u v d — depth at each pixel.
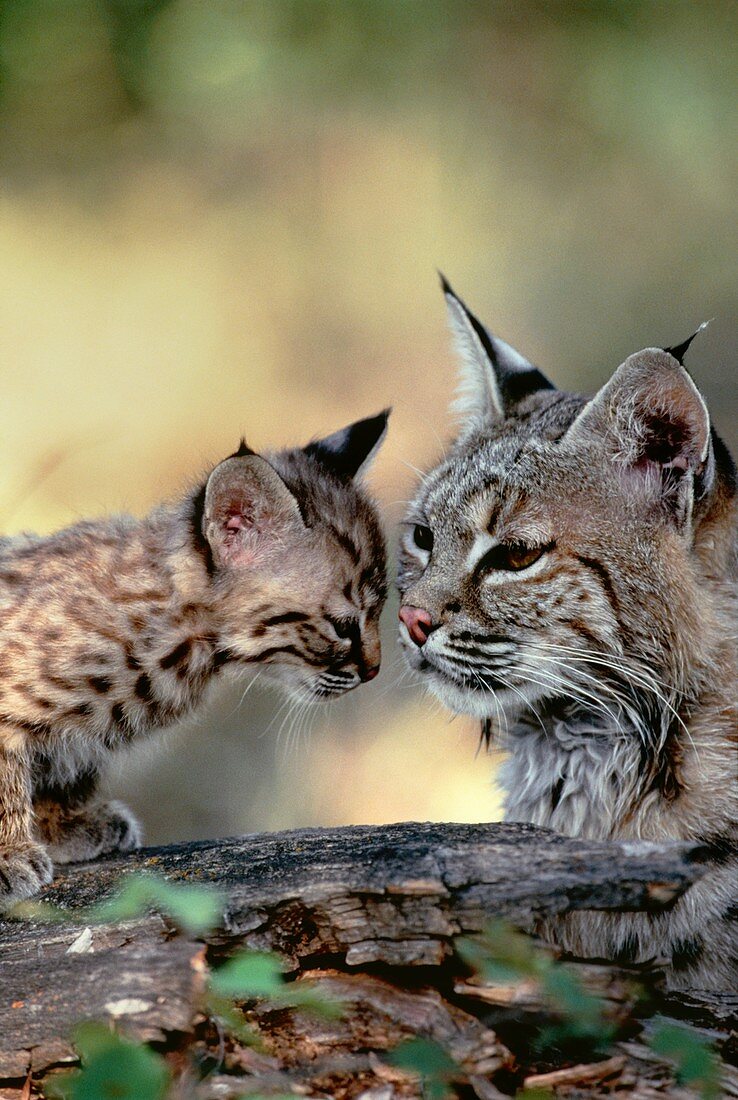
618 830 9.07
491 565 9.27
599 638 9.01
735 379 25.17
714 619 8.95
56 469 22.38
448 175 25.09
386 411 12.31
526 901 7.15
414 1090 6.74
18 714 9.13
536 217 25.41
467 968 7.21
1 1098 6.75
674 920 8.50
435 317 25.11
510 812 9.72
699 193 25.14
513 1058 7.01
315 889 7.30
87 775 9.94
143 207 25.05
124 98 20.36
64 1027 6.85
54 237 24.72
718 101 20.36
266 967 6.85
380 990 7.18
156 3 18.53
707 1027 7.83
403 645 9.69
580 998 7.05
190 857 8.61
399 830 8.32
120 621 9.55
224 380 24.17
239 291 25.09
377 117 24.08
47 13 17.73
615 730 9.18
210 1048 6.91
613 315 25.75
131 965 7.13
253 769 19.70
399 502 14.09
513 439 9.75
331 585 10.55
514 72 22.92
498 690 9.34
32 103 20.50
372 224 25.42
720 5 20.33
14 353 23.70
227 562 10.10
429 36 20.75
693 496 8.84
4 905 8.54
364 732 20.03
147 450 22.98
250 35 18.86
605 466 9.15
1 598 9.45
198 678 10.05
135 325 24.30
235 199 25.30
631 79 20.50
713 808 8.76
